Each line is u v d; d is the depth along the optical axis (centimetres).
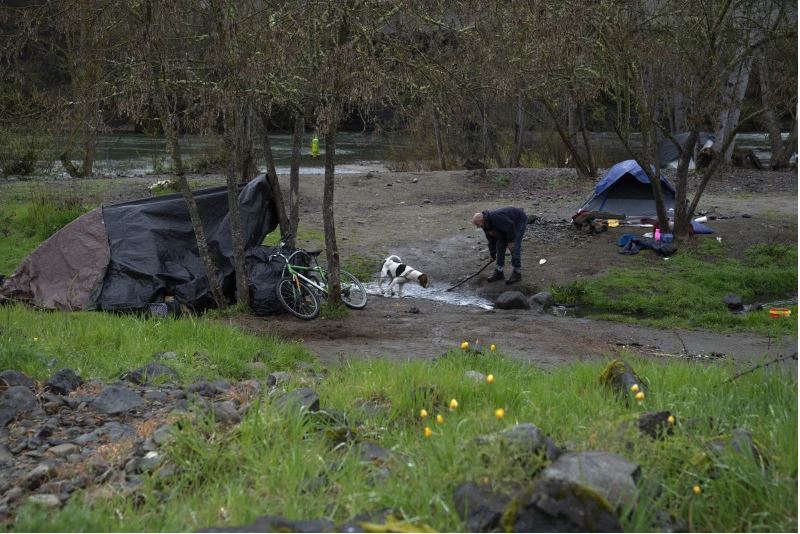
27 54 2147
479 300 1588
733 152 3044
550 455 434
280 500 428
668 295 1564
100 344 936
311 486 446
